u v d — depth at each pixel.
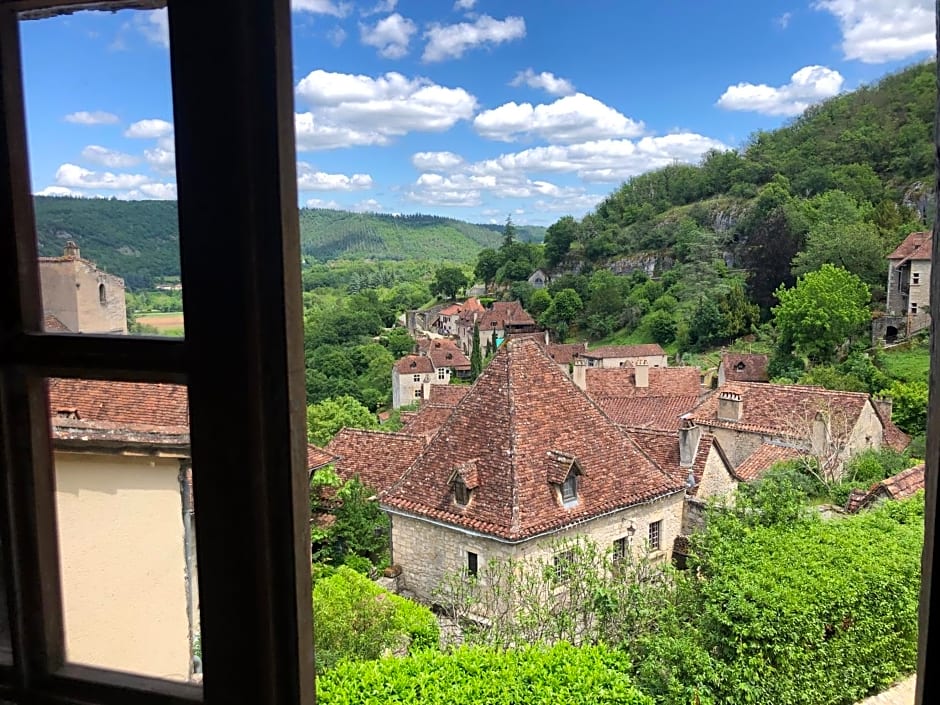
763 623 7.86
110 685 1.10
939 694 0.77
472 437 13.24
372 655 8.90
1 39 1.05
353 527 14.97
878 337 38.88
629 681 7.17
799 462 19.39
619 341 61.09
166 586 1.75
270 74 0.92
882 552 8.87
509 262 88.69
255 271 0.95
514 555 11.67
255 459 0.98
